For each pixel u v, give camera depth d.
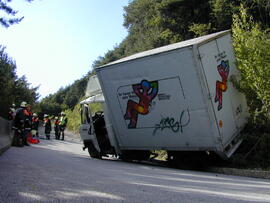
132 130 11.27
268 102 11.06
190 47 9.12
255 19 22.19
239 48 11.05
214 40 10.06
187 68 9.29
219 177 8.62
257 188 6.78
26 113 15.90
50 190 5.26
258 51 11.03
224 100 9.98
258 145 10.67
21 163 8.59
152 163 12.55
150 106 10.46
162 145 10.60
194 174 9.05
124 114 11.38
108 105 11.80
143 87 10.52
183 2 27.02
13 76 34.66
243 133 11.01
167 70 9.74
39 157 10.77
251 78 10.79
